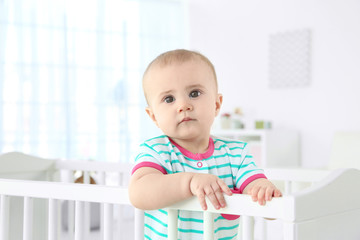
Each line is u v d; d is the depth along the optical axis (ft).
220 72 14.24
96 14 13.76
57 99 13.26
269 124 12.53
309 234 2.71
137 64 14.29
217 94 3.60
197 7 14.71
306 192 2.70
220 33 14.20
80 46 13.56
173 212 3.04
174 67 3.26
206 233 2.91
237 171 3.45
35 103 13.00
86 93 13.62
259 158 12.91
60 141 13.30
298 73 12.50
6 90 12.70
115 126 13.99
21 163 6.08
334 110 11.85
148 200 2.94
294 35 12.56
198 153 3.41
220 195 2.83
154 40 14.56
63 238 9.50
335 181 2.91
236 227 3.40
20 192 3.72
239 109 13.30
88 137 13.65
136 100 14.26
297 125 12.56
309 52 12.31
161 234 3.25
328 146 11.94
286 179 5.24
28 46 12.93
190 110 3.22
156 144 3.36
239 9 13.76
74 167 6.38
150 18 14.52
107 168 6.11
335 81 11.85
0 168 5.84
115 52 14.01
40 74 13.07
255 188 2.82
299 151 12.53
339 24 11.79
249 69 13.56
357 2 11.49
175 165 3.31
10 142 12.74
